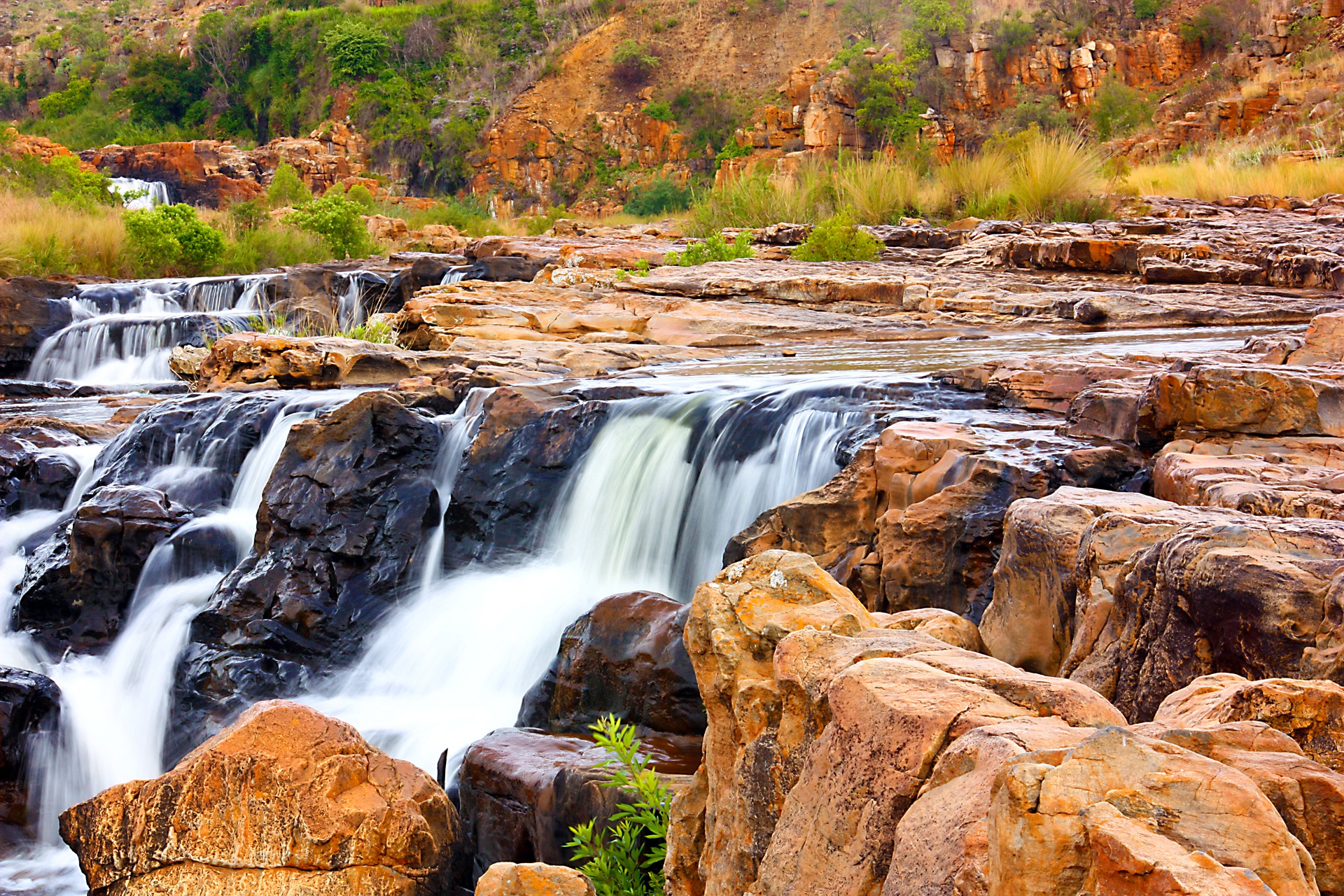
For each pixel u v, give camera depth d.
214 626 8.19
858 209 22.17
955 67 63.53
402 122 69.00
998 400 7.60
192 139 78.50
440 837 4.45
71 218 26.20
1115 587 3.72
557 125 70.62
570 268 17.92
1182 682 3.27
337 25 74.44
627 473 8.02
